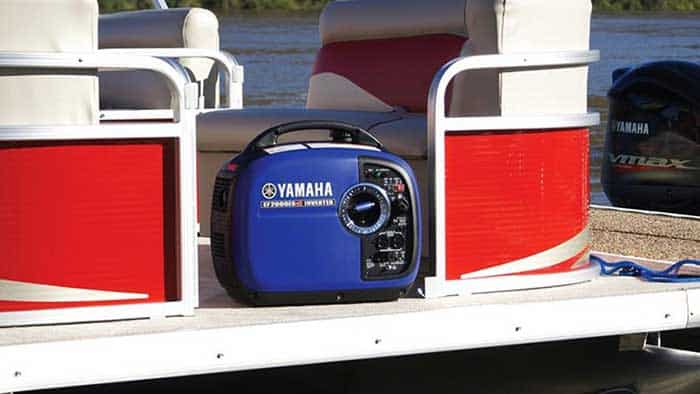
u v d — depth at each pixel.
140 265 4.75
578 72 5.46
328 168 4.91
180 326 4.63
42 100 4.61
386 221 4.98
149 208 4.76
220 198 4.99
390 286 5.00
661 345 6.13
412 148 5.75
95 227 4.68
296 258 4.90
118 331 4.55
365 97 7.05
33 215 4.60
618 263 5.69
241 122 6.53
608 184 9.48
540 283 5.30
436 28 6.78
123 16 7.72
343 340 4.75
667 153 9.15
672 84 9.09
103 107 7.37
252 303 4.93
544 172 5.31
